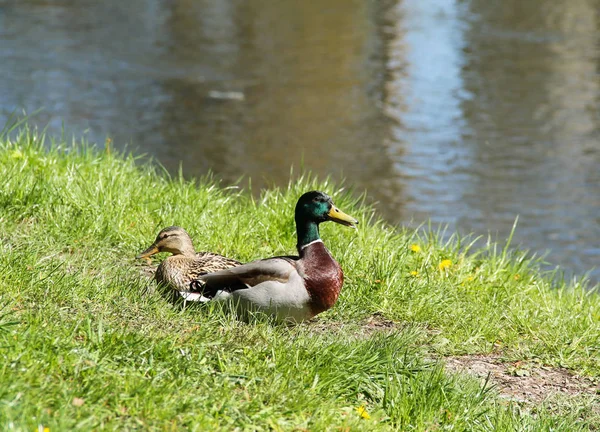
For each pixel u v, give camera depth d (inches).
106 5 2145.7
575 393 338.6
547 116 1309.1
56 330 282.0
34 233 411.8
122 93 1360.7
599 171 1068.5
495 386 322.3
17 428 218.4
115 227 435.2
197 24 1942.7
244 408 262.2
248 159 1081.4
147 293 351.3
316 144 1152.2
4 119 1179.9
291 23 1975.9
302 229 355.6
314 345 313.0
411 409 289.3
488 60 1646.2
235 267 350.0
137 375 264.2
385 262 423.8
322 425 262.5
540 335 387.2
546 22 1977.1
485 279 452.1
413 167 1071.6
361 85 1457.9
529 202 962.7
